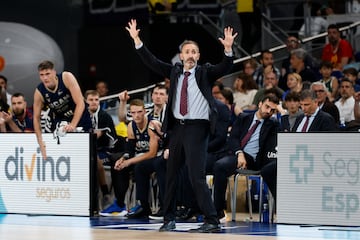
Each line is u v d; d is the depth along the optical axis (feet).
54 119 61.52
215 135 60.80
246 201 67.46
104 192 65.87
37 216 61.16
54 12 90.68
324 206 54.24
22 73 89.71
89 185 60.64
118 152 67.46
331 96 73.56
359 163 53.31
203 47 90.94
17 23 90.17
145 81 90.12
